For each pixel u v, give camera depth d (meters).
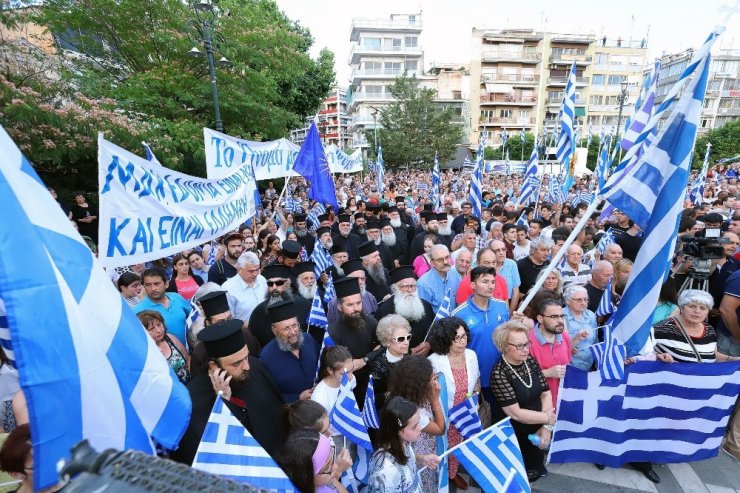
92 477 0.86
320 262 6.21
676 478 3.67
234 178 5.68
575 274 5.87
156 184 4.30
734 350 4.29
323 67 26.38
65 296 1.55
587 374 3.54
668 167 3.09
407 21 61.50
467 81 59.38
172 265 6.39
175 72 11.95
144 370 1.80
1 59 8.39
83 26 11.20
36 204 1.58
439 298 5.25
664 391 3.62
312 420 2.56
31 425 1.39
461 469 3.87
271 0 23.52
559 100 58.75
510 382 3.33
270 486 1.99
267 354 3.50
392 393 3.04
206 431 2.00
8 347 2.28
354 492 3.15
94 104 8.69
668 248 3.05
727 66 59.44
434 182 15.25
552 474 3.74
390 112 43.88
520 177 29.67
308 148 7.56
